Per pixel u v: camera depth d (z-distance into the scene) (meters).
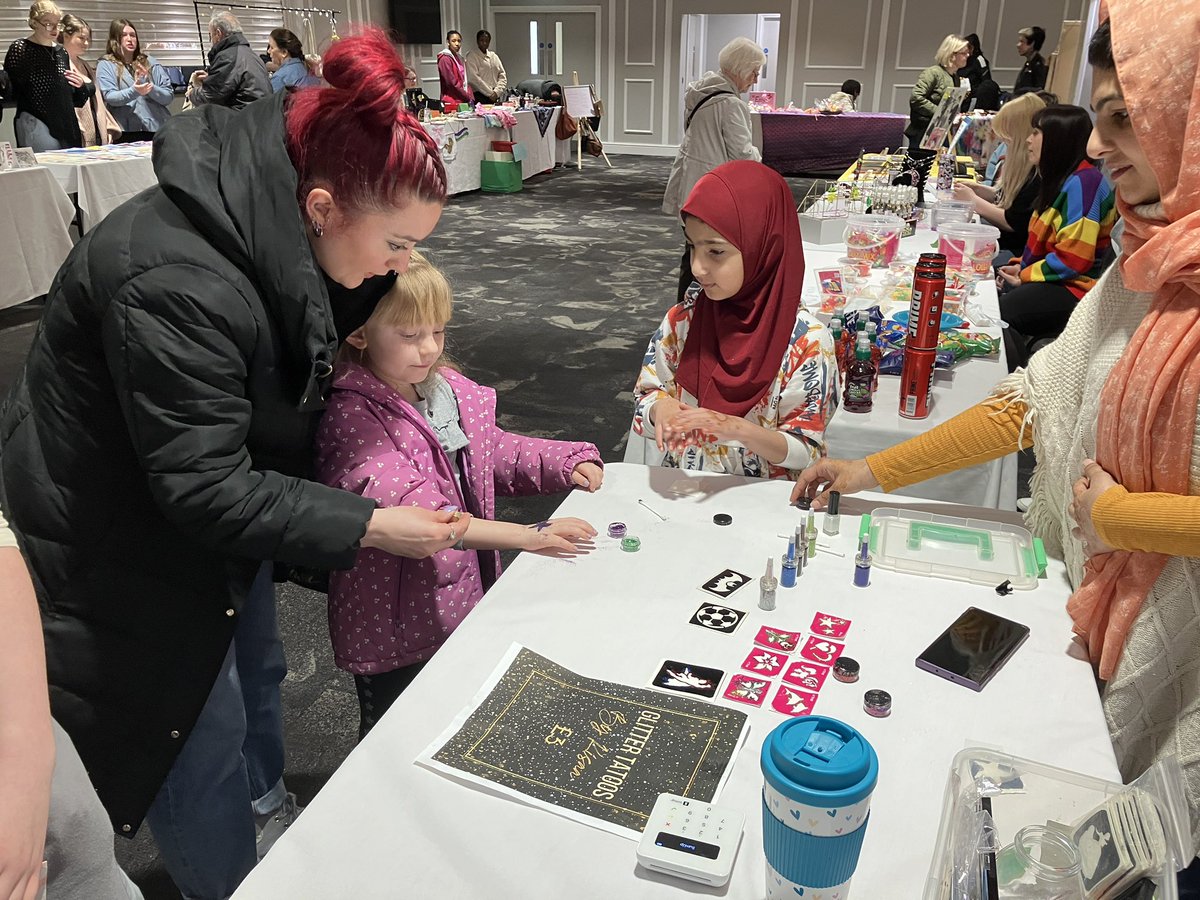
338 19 11.30
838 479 1.62
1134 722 1.21
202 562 1.30
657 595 1.38
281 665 1.74
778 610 1.34
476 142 10.02
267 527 1.22
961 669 1.18
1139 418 1.14
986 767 0.89
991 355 2.58
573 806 0.99
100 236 1.15
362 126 1.13
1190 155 1.07
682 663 1.22
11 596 0.89
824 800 0.75
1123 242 1.27
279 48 7.81
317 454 1.52
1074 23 9.02
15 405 1.26
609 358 4.95
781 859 0.81
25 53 6.37
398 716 1.13
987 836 0.80
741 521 1.60
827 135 10.50
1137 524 1.13
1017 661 1.22
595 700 1.15
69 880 1.02
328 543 1.25
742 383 1.72
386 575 1.56
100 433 1.23
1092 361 1.31
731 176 1.61
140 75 7.87
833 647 1.25
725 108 5.67
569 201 9.83
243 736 1.49
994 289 3.30
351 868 0.92
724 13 13.06
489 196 10.09
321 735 2.25
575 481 1.73
